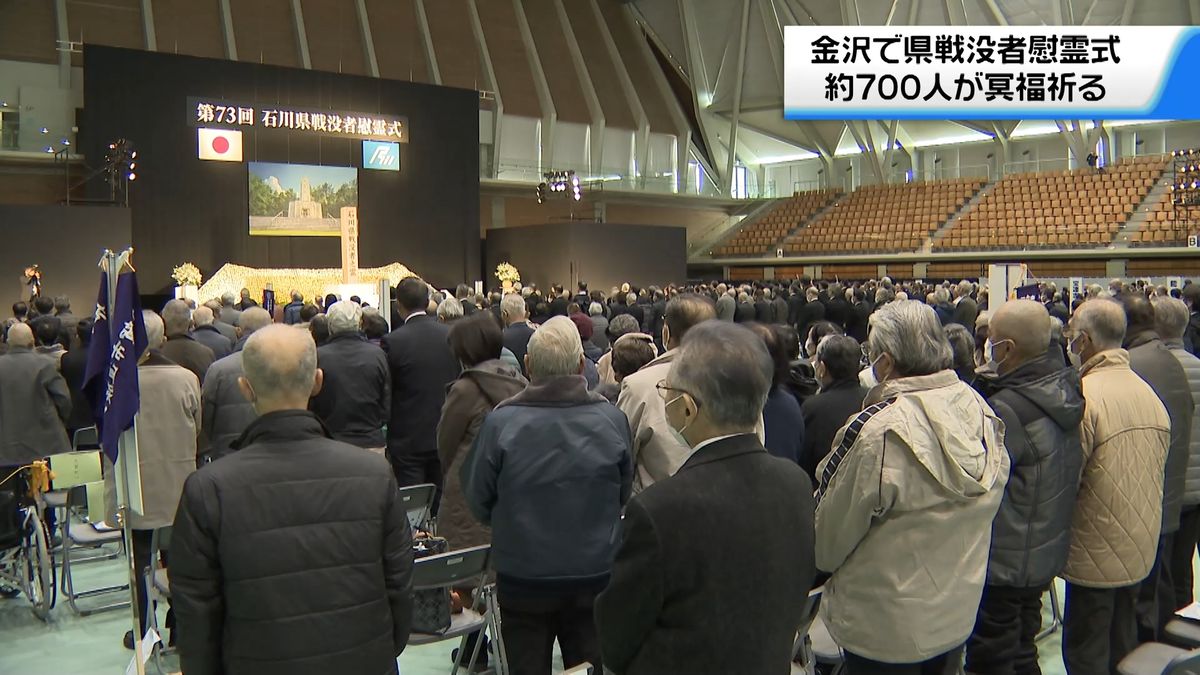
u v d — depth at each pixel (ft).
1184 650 8.93
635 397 10.34
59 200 66.33
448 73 88.58
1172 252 66.13
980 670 9.46
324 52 82.48
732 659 5.40
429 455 16.06
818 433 11.22
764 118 100.12
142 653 10.73
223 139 65.16
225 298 32.12
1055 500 9.02
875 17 84.84
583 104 96.68
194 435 13.12
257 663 6.45
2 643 13.82
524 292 46.68
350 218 61.05
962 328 12.67
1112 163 81.76
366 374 14.67
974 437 7.37
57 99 66.85
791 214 97.09
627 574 5.36
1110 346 10.16
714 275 99.71
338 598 6.62
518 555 8.88
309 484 6.66
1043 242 74.23
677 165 103.96
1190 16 70.38
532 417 8.98
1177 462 11.10
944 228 82.58
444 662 13.21
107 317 10.18
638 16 103.55
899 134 95.40
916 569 7.30
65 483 11.93
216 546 6.44
